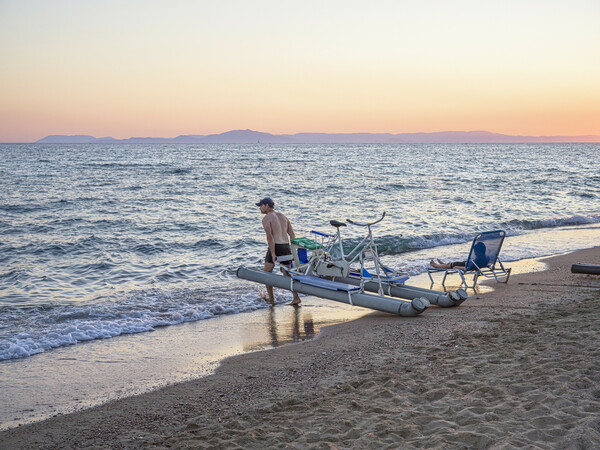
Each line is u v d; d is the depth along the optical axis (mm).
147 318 8062
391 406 4277
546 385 4367
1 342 6707
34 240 16094
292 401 4625
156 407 4816
